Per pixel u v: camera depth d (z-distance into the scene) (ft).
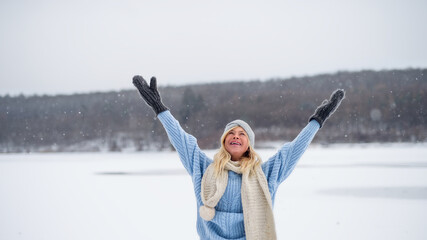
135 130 160.35
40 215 23.15
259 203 8.32
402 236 17.25
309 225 19.66
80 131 164.14
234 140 8.71
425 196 27.58
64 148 148.87
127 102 166.40
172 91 195.31
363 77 184.14
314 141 142.20
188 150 8.85
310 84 193.26
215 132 180.86
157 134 155.94
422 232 17.81
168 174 46.24
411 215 21.44
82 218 22.20
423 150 93.40
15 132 165.58
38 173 51.42
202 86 195.00
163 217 22.18
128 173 48.88
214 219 8.28
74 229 19.62
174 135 8.87
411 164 54.65
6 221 21.53
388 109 166.09
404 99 170.09
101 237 18.07
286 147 8.87
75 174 49.03
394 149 100.63
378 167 50.65
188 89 191.72
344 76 183.62
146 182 38.68
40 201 28.32
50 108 171.53
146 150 134.31
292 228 19.15
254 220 8.16
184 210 24.21
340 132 155.63
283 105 185.88
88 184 38.22
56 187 36.42
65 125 166.50
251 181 8.43
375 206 24.27
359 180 37.27
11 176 47.67
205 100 191.52
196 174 8.66
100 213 23.61
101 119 163.32
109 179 42.16
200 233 8.63
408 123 164.35
